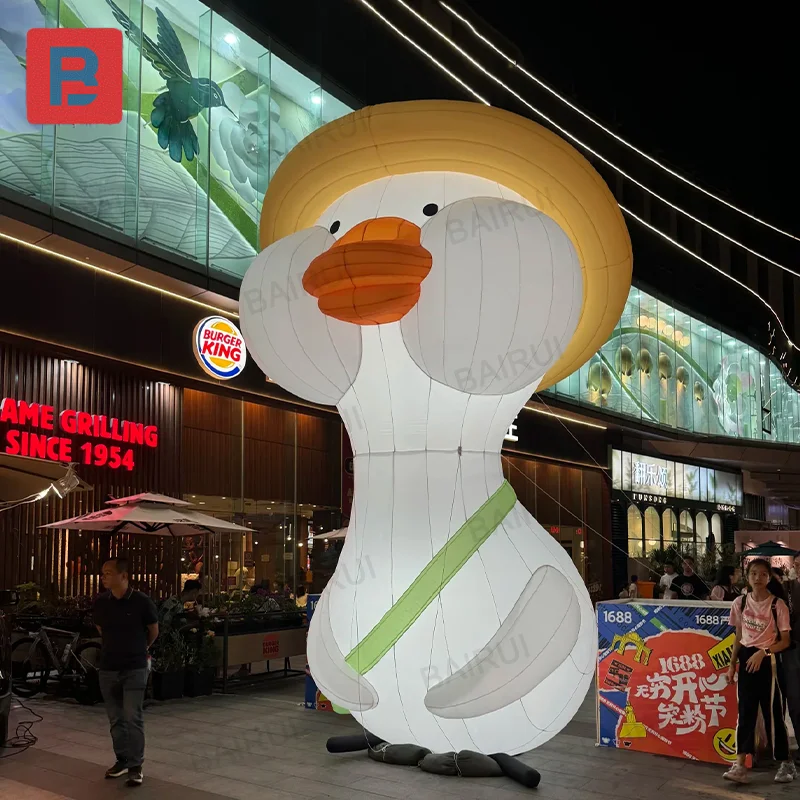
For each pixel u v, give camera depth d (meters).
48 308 11.62
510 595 5.28
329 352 5.45
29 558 11.29
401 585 5.34
